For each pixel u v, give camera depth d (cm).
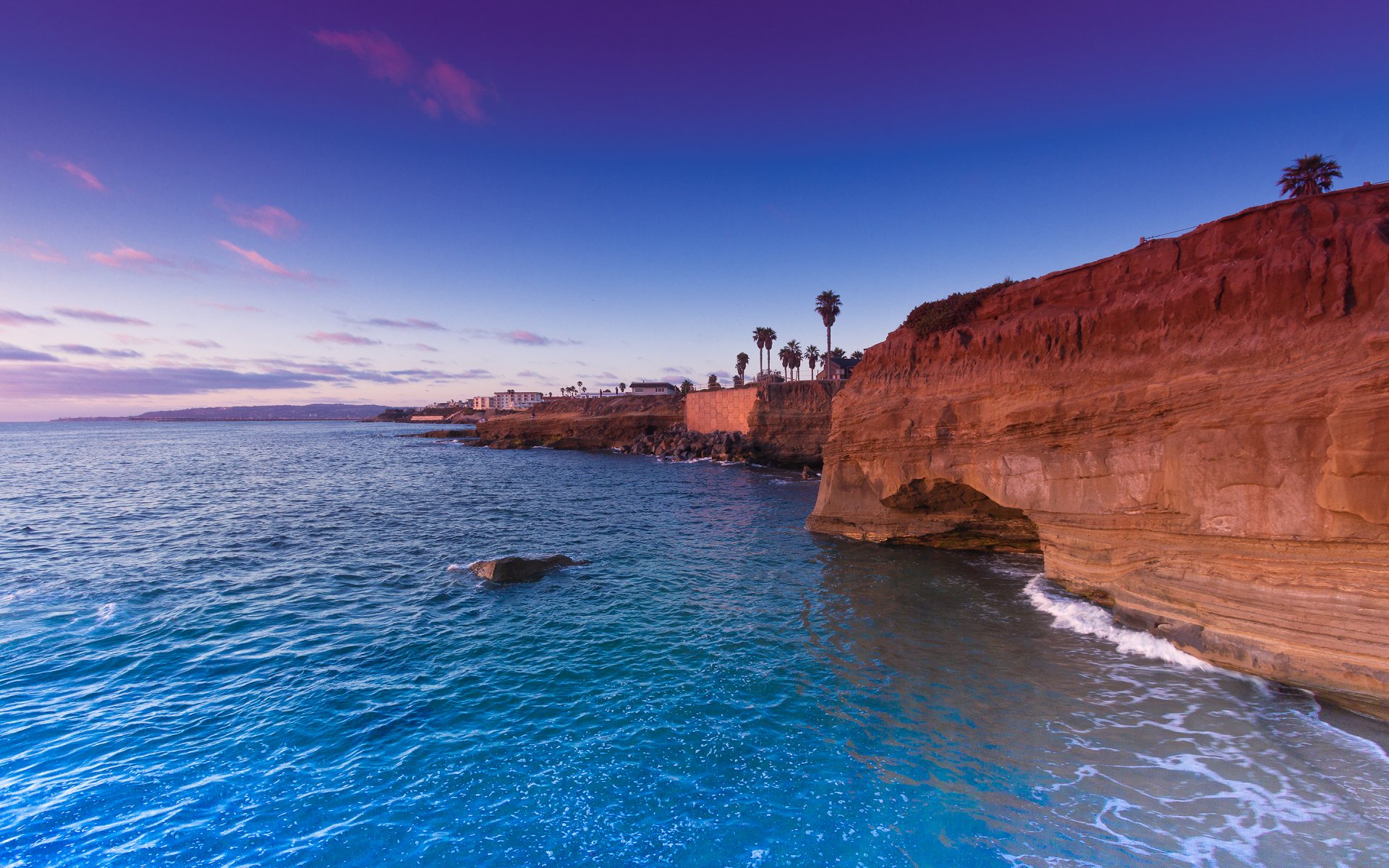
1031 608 1889
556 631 1762
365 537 3119
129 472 6825
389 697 1362
